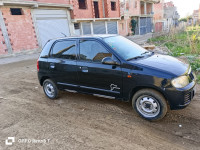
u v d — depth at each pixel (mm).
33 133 3172
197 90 4617
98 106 4102
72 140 2887
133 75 3148
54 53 4430
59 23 18922
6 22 14219
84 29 22453
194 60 7613
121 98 3486
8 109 4297
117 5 28359
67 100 4609
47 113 3943
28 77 7453
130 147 2623
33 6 15414
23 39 15578
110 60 3318
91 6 22797
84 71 3779
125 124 3262
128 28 33312
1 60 13117
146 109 3260
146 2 38281
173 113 3520
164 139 2764
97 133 3037
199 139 2707
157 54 4035
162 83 2910
